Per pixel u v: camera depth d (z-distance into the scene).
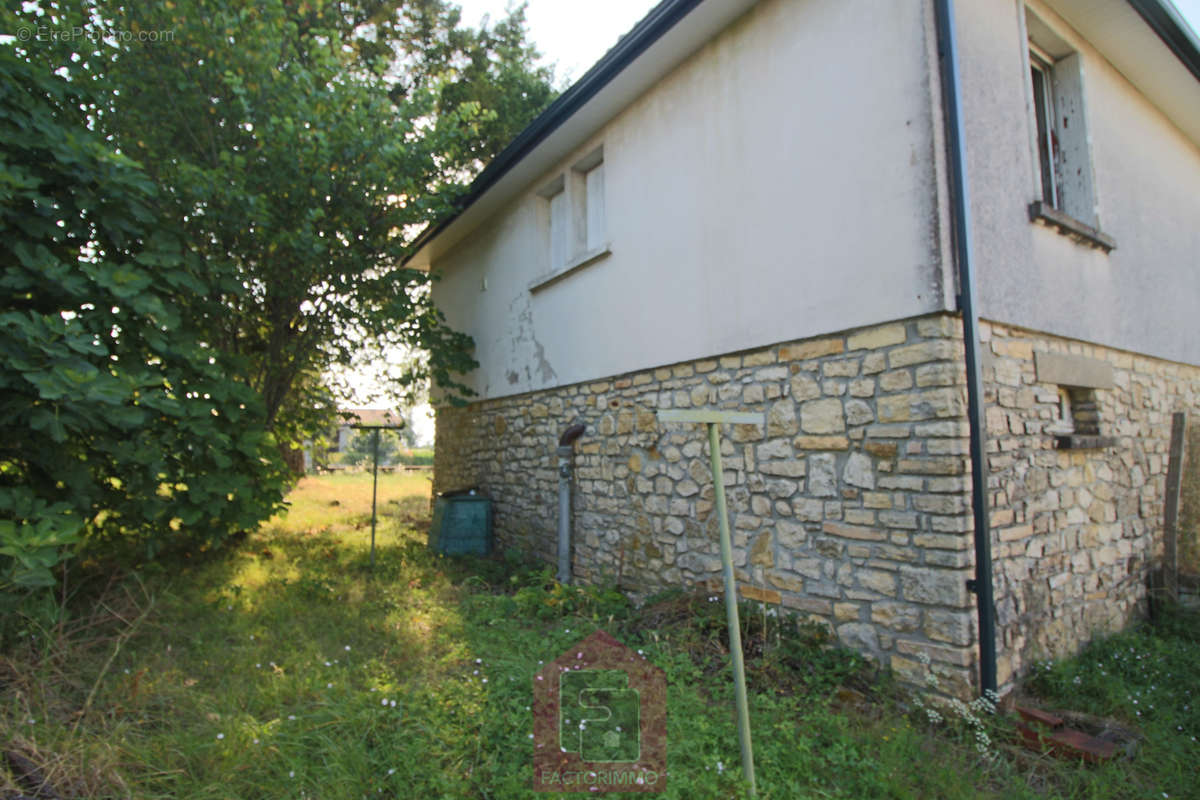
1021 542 3.59
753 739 2.75
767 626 3.94
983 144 3.62
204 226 5.04
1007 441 3.56
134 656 3.28
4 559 3.00
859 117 3.66
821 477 3.83
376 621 4.27
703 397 4.74
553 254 6.95
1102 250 4.68
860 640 3.55
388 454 28.14
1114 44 4.84
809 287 3.92
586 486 6.06
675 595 4.70
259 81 5.25
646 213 5.36
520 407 7.35
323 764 2.50
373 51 10.38
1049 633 3.74
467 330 8.78
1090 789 2.56
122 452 3.67
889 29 3.52
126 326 3.88
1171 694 3.46
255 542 6.94
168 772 2.32
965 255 3.24
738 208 4.45
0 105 3.43
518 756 2.56
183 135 5.47
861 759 2.65
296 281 5.95
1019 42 4.08
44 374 3.10
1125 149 5.14
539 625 4.48
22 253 3.36
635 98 5.51
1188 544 5.09
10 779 2.11
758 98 4.32
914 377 3.35
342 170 5.69
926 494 3.28
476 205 7.82
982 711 3.04
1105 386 4.53
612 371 5.72
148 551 4.23
